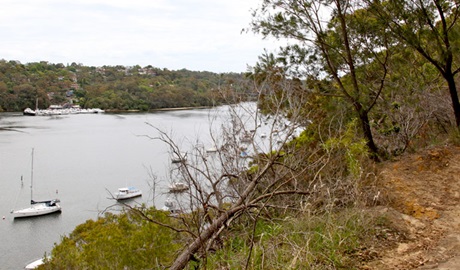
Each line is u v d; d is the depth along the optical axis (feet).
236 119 19.84
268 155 19.06
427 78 29.89
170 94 444.14
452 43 23.72
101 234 35.27
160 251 23.52
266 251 12.95
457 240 14.44
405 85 26.25
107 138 256.11
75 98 540.11
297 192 16.38
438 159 21.49
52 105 502.38
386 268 12.80
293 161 19.11
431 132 28.14
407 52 25.94
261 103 21.03
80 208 114.01
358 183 17.65
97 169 161.99
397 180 19.83
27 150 212.43
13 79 529.04
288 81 23.65
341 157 20.08
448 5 24.29
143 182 130.52
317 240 13.75
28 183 142.51
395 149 25.18
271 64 24.31
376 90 27.30
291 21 25.62
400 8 23.73
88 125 335.06
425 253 13.74
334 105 24.29
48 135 275.39
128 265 25.64
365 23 24.89
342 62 26.66
